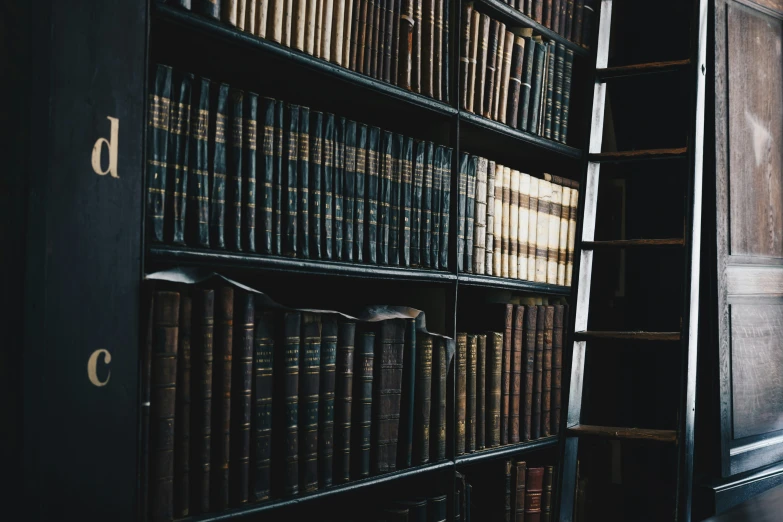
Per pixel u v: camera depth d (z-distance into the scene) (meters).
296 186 1.82
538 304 2.62
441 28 2.20
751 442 2.99
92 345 1.39
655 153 2.26
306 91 2.05
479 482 2.45
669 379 2.95
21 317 1.30
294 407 1.77
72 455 1.35
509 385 2.41
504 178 2.40
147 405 1.49
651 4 3.05
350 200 1.93
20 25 1.32
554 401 2.58
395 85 2.05
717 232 2.85
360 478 1.92
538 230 2.54
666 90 3.02
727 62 2.95
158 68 1.55
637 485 2.97
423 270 2.10
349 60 1.95
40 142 1.32
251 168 1.72
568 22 2.69
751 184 3.04
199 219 1.62
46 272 1.32
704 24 2.28
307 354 1.80
